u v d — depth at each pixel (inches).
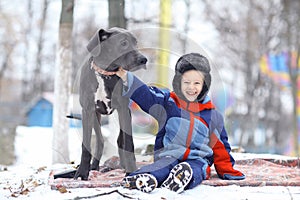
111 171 302.8
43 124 1246.9
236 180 271.3
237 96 1336.1
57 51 418.6
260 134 1423.5
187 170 247.1
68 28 418.0
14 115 1322.6
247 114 1251.2
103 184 257.9
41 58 1614.2
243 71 1274.6
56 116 409.1
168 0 614.5
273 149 1246.9
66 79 413.7
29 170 338.3
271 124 1428.4
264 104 1391.5
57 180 269.4
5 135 682.2
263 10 1222.3
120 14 512.1
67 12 419.2
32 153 671.1
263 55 1230.9
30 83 1681.8
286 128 1429.6
